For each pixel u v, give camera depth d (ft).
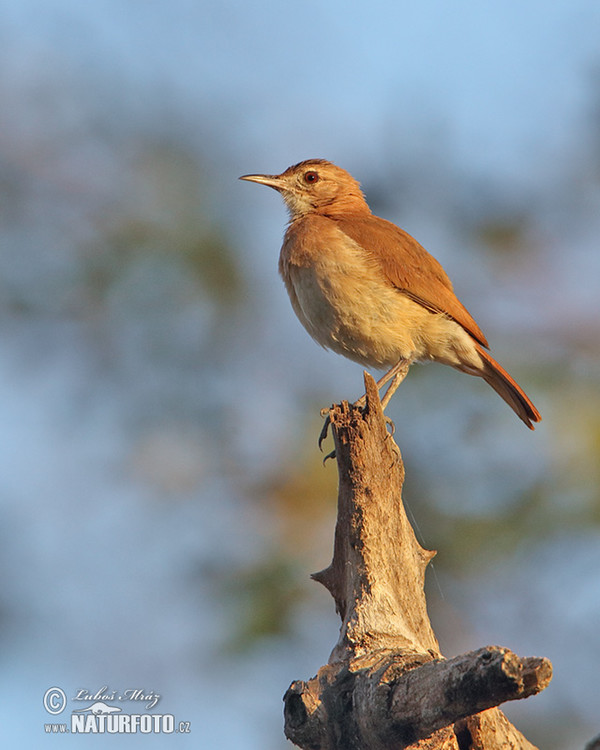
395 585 26.89
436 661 21.95
